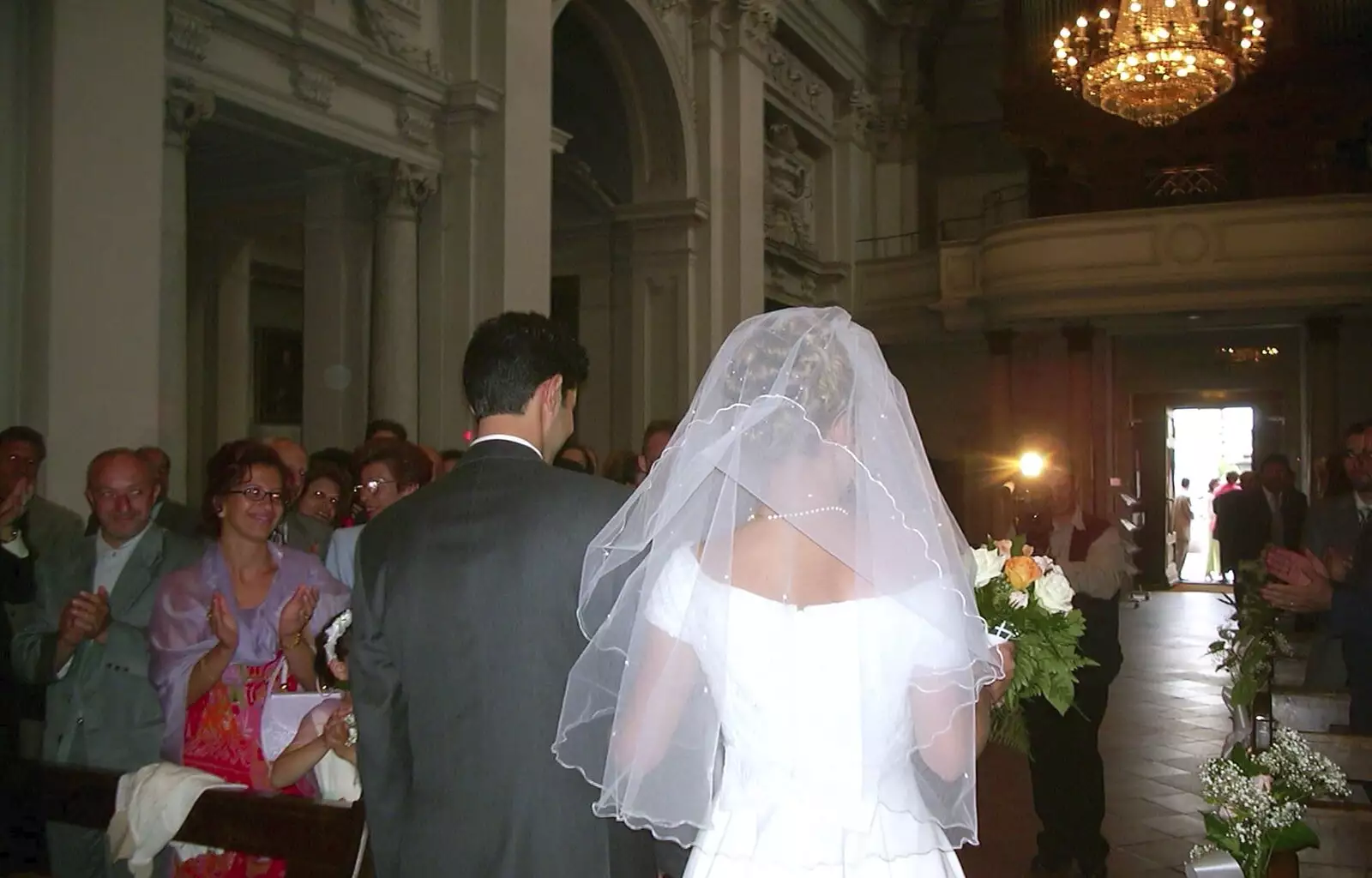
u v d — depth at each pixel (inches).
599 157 489.7
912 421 69.0
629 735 63.7
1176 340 624.4
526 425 76.0
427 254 321.1
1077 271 512.1
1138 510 613.0
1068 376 558.9
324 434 323.6
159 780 101.9
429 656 70.1
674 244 453.1
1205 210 492.4
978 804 213.2
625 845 72.8
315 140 288.0
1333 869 121.8
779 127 536.4
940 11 637.3
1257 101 547.2
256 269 479.5
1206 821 107.0
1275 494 424.8
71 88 194.2
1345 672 179.3
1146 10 377.4
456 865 68.2
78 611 112.6
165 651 116.0
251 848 96.3
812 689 62.1
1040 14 574.6
